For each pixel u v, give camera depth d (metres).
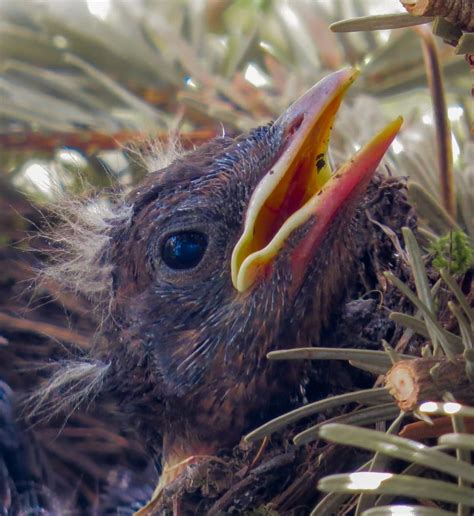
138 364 0.92
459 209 0.92
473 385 0.87
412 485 0.86
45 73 0.96
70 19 0.96
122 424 0.94
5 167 0.97
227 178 0.91
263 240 0.91
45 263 0.96
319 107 0.90
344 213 0.90
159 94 0.96
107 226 0.93
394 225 0.92
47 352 0.97
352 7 0.95
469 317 0.88
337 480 0.86
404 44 0.95
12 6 0.96
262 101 0.95
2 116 0.96
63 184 0.96
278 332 0.91
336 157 0.94
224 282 0.91
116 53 0.96
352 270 0.91
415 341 0.90
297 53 0.95
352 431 0.86
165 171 0.92
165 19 0.96
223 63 0.96
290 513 0.90
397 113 0.95
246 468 0.91
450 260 0.90
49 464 0.96
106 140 0.96
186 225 0.91
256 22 0.96
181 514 0.91
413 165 0.93
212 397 0.91
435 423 0.88
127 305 0.92
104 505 0.96
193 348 0.91
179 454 0.92
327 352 0.88
